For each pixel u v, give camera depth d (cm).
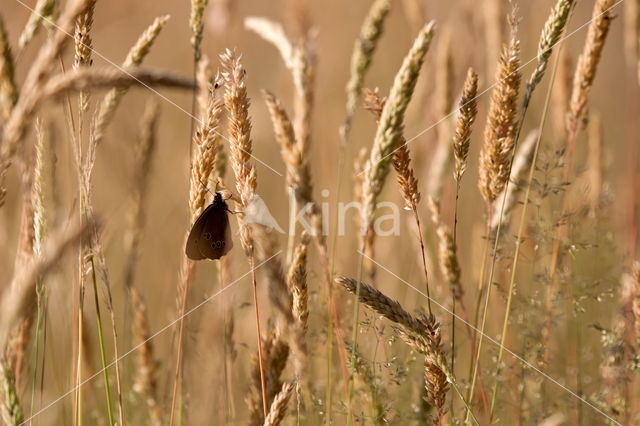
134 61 431
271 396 425
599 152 671
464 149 419
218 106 378
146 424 595
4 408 323
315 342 496
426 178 750
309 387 459
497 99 422
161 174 916
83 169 413
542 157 530
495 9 721
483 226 639
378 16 525
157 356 712
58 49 279
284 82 993
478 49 808
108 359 668
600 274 630
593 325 516
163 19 432
